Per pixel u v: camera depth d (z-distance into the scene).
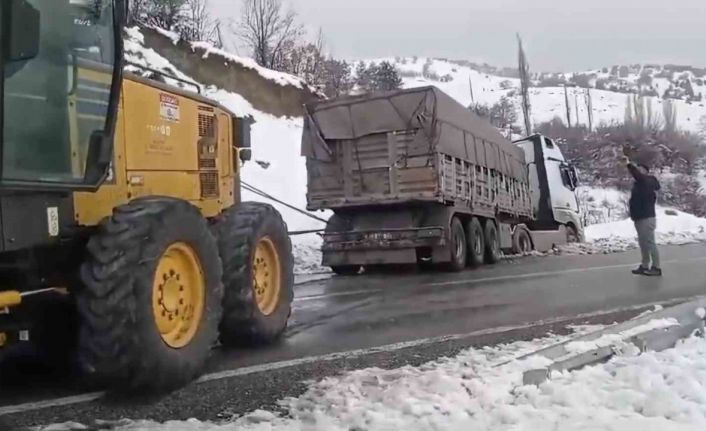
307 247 15.41
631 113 71.69
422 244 12.57
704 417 3.51
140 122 5.17
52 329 4.89
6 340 4.45
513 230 17.59
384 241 12.73
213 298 4.92
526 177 18.89
